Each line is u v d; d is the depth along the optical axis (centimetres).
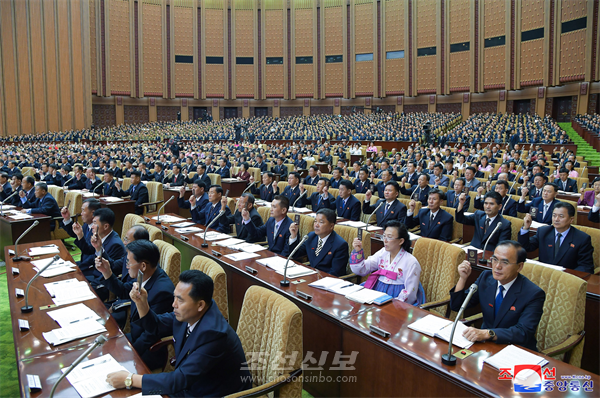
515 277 273
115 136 2545
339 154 1766
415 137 2039
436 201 494
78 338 248
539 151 1394
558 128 1908
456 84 2747
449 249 351
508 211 582
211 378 221
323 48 3120
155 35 3059
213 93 3200
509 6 2492
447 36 2747
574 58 2264
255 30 3177
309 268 372
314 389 293
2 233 599
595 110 2234
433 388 214
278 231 471
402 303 294
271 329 233
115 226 721
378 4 2972
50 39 2580
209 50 3178
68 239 739
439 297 347
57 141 2356
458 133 2062
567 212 385
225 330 216
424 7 2827
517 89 2516
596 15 2169
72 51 2669
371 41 3008
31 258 396
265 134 2511
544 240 409
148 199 798
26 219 584
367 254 403
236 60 3197
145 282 295
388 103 3012
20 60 2477
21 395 192
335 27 3094
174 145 1808
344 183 617
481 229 456
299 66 3183
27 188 717
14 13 2456
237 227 535
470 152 1458
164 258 347
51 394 183
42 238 601
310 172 901
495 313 278
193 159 1356
